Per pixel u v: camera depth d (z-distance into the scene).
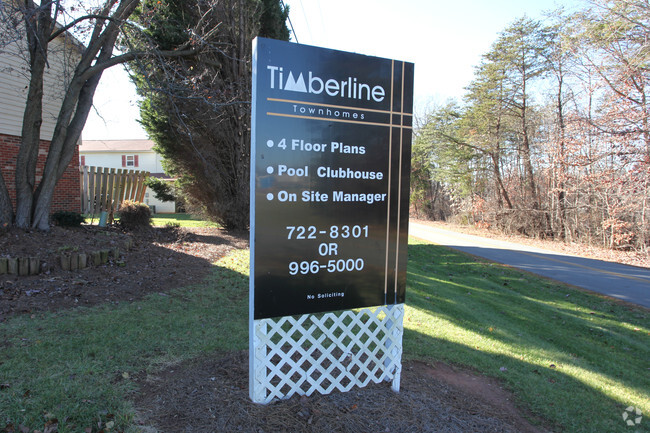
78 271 6.40
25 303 4.96
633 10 14.77
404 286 3.70
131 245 8.55
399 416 3.24
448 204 40.78
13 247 6.55
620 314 7.80
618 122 16.47
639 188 16.75
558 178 21.89
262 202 3.08
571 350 5.75
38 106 7.68
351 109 3.38
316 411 3.17
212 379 3.53
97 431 2.72
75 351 3.87
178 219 21.03
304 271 3.26
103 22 8.11
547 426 3.59
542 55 23.33
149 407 3.05
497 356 5.09
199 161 12.63
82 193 13.12
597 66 16.78
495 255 15.45
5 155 11.55
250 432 2.83
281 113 3.11
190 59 11.80
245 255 9.60
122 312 5.04
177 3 11.45
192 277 7.11
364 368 3.61
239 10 11.82
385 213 3.58
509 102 25.92
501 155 28.22
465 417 3.42
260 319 3.12
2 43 6.62
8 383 3.15
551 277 11.30
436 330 5.80
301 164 3.20
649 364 5.46
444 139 31.48
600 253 17.55
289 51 3.12
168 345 4.22
